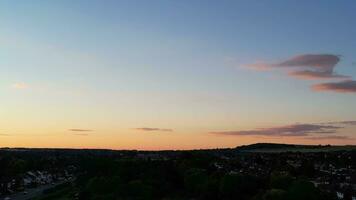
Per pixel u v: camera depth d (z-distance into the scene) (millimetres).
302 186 199250
